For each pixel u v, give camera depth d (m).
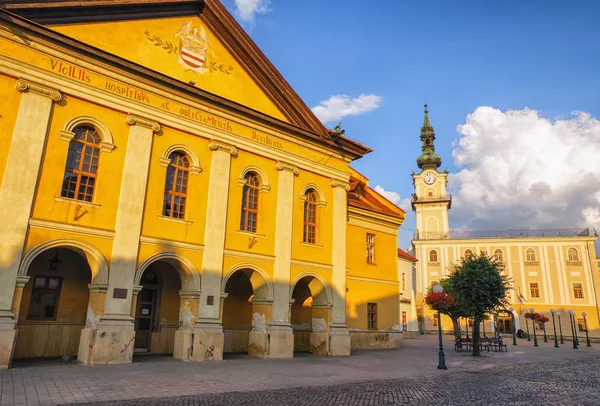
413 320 47.88
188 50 18.67
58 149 14.88
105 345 14.55
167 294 19.50
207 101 18.64
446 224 69.12
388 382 13.23
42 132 14.48
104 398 9.39
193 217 17.75
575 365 21.16
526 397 11.51
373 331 26.44
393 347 27.28
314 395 10.73
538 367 19.48
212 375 13.16
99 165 15.73
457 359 21.62
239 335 21.39
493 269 24.84
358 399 10.40
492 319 60.25
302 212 21.59
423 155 76.44
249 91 20.52
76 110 15.43
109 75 16.28
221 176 18.67
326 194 22.84
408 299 47.44
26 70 14.50
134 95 16.83
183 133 18.00
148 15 17.66
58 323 16.72
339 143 23.33
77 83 15.52
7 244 13.36
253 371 14.38
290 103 21.66
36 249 13.91
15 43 14.43
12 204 13.62
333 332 21.28
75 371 12.75
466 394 11.62
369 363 18.16
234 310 21.47
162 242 16.67
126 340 15.00
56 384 10.64
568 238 60.50
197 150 18.28
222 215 18.42
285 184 20.95
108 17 16.62
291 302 20.05
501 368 18.38
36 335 16.19
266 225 20.02
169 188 17.56
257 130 20.33
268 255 19.77
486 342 28.72
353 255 26.20
